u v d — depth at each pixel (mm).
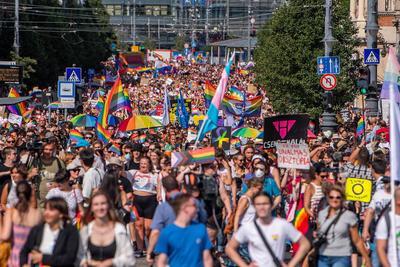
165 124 61781
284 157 30625
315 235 23781
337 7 81062
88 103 93188
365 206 28656
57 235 21031
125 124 50938
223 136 39625
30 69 127438
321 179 28766
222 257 28141
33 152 32062
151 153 35094
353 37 82250
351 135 50781
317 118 79000
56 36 167750
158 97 123688
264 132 33219
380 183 26906
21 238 23156
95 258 20688
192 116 74500
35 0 163750
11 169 28484
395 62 36969
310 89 79125
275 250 20734
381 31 111688
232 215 28172
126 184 31281
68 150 39594
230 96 64625
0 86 105000
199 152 28172
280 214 31031
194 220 21844
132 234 32625
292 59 80000
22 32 144750
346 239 23484
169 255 20375
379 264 23984
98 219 20766
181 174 27922
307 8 80438
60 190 28062
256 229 20781
